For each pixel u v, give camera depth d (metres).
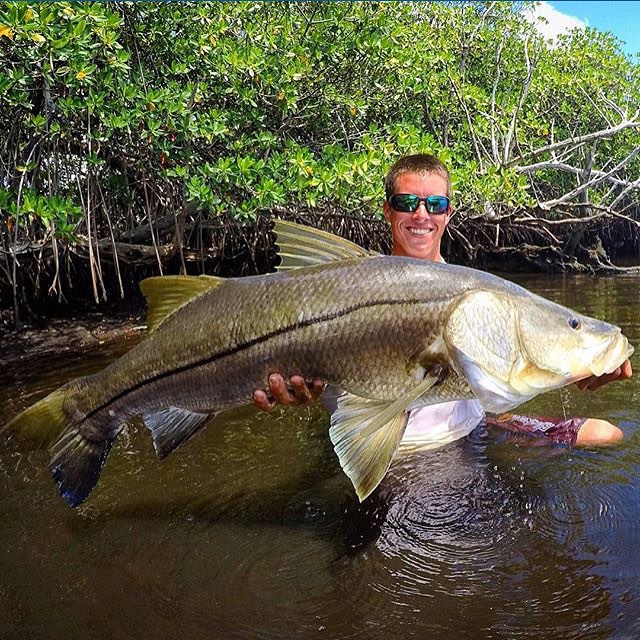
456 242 6.02
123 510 1.39
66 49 2.58
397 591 1.11
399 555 1.19
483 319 1.05
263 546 1.25
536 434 1.60
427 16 5.98
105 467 1.60
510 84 6.38
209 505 1.40
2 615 1.08
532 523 1.25
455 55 6.25
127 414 1.22
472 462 1.47
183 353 1.16
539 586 1.09
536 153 5.26
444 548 1.20
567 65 6.52
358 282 1.09
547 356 1.07
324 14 3.92
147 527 1.33
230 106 3.62
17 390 2.33
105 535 1.30
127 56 2.93
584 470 1.43
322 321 1.09
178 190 3.67
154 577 1.17
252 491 1.46
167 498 1.44
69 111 2.89
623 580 1.08
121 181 3.59
